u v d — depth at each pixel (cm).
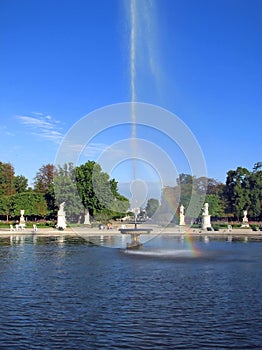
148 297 1684
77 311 1480
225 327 1316
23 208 7681
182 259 2755
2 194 9331
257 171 9519
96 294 1733
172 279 2055
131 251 3161
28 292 1769
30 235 5216
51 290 1808
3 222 7606
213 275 2172
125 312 1470
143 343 1186
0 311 1480
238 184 9262
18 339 1214
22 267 2430
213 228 6362
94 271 2281
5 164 10538
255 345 1175
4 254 3069
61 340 1207
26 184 11181
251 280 2038
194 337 1232
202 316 1426
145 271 2291
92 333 1263
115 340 1207
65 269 2356
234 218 9338
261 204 9038
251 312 1474
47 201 7788
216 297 1688
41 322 1361
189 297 1686
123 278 2080
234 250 3322
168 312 1471
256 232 5850
